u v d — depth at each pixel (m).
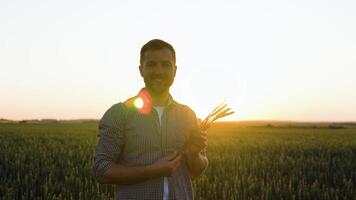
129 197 2.43
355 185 8.94
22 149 15.95
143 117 2.49
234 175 9.39
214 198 7.17
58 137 27.27
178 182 2.51
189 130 2.63
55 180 8.66
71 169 9.88
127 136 2.50
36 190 7.54
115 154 2.49
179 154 2.47
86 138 26.58
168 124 2.54
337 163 12.39
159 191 2.41
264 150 17.92
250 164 11.66
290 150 18.20
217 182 8.17
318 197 7.42
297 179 9.10
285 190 7.75
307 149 18.77
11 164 10.73
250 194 7.54
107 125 2.50
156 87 2.55
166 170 2.34
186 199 2.54
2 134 30.66
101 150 2.47
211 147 19.19
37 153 14.09
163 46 2.57
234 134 39.75
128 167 2.37
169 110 2.60
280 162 11.85
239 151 17.28
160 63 2.55
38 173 9.03
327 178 9.72
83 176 9.15
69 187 7.46
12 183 7.86
